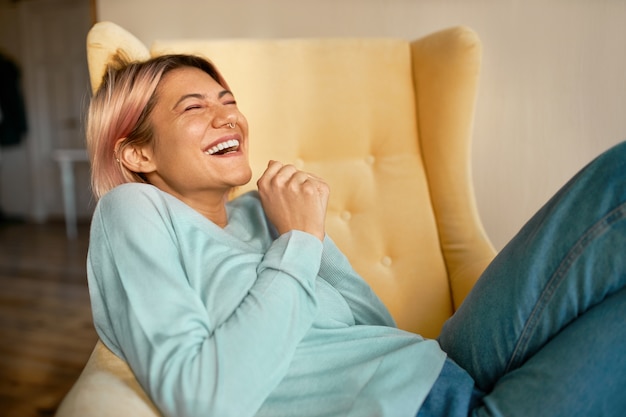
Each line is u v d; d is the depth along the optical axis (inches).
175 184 35.3
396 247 49.1
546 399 25.6
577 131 60.4
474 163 63.6
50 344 85.1
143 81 34.9
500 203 63.5
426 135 50.7
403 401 27.8
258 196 41.3
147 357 26.5
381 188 50.3
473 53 47.8
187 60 38.0
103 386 27.0
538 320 28.4
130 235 29.2
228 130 34.8
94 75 41.4
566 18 58.7
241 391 25.8
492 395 27.7
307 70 50.6
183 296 27.9
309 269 30.6
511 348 29.5
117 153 36.0
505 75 61.2
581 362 25.4
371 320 37.8
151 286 27.9
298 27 64.6
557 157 61.3
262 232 37.8
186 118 34.0
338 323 33.5
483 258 47.7
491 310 30.3
